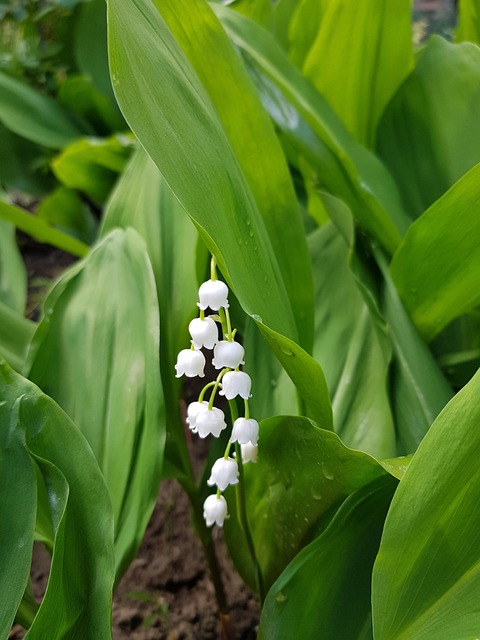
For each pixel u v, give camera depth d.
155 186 0.30
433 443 0.16
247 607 0.33
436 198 0.32
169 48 0.20
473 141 0.30
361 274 0.29
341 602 0.20
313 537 0.22
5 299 0.38
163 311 0.27
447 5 0.78
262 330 0.18
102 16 0.60
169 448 0.27
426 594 0.17
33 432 0.18
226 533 0.25
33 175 0.61
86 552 0.18
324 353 0.29
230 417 0.29
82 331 0.26
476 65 0.30
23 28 0.66
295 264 0.25
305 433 0.19
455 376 0.31
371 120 0.36
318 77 0.34
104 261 0.27
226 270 0.16
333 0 0.31
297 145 0.31
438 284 0.26
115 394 0.24
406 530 0.16
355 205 0.31
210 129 0.20
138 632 0.32
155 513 0.40
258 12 0.41
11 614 0.16
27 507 0.17
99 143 0.45
